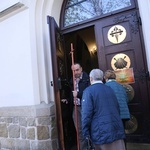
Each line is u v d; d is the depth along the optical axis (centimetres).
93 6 360
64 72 374
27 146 342
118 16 330
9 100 382
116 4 339
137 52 312
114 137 192
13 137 362
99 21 347
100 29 344
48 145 326
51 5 367
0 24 407
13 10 380
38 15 365
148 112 301
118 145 197
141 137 303
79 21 372
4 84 392
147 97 302
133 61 314
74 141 371
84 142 292
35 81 347
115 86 262
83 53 649
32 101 348
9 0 383
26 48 364
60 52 359
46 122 332
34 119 337
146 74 303
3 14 393
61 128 308
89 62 661
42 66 353
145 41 293
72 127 370
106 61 333
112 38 332
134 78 312
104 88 213
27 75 360
